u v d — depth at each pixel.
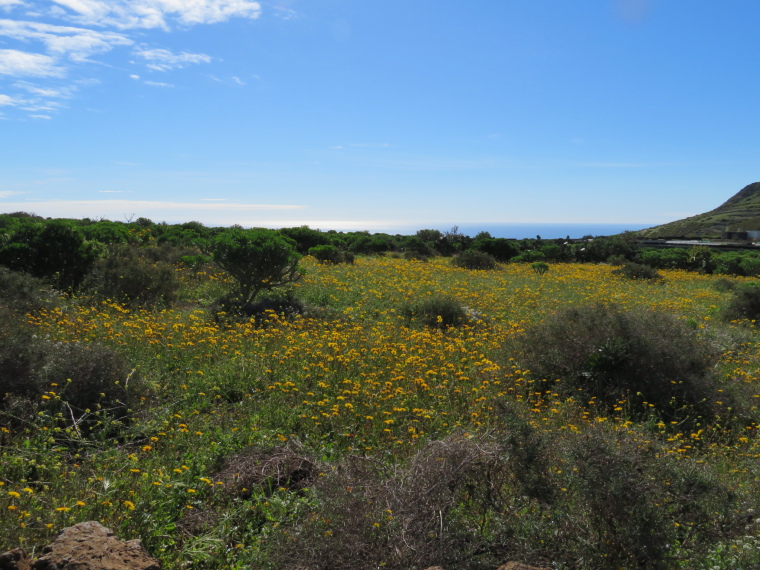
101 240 19.36
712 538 2.76
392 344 7.83
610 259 32.38
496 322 11.31
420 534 2.89
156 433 4.74
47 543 2.79
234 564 3.07
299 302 11.13
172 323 8.68
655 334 7.08
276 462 4.07
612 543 2.72
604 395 6.47
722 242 49.78
